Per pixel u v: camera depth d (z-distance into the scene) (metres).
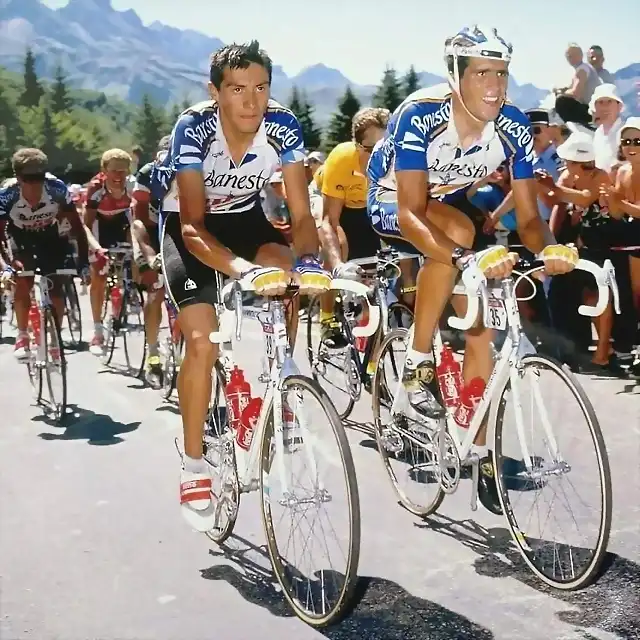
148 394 4.93
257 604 2.34
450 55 2.42
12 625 2.24
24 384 5.33
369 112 3.98
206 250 2.34
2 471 3.57
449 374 2.70
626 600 2.25
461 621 2.19
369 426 4.07
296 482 2.21
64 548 2.75
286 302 2.39
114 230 5.93
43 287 4.41
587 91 6.29
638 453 3.46
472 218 3.03
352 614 2.24
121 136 66.06
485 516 2.89
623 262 4.85
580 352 5.17
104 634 2.19
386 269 3.68
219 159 2.52
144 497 3.20
